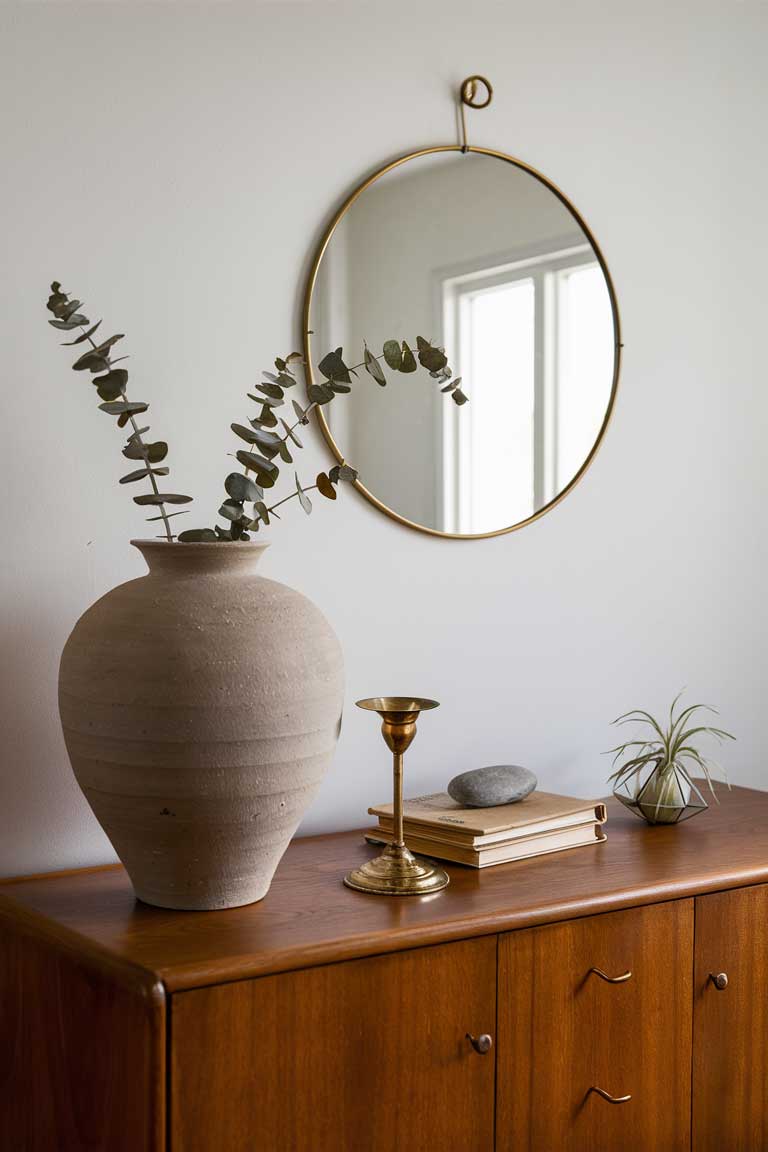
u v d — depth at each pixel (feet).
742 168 7.61
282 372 5.15
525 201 6.70
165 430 5.62
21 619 5.28
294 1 5.93
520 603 6.78
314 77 6.00
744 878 5.38
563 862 5.45
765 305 7.73
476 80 6.51
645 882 5.12
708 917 5.31
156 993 3.90
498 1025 4.70
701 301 7.45
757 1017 5.48
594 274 6.95
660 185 7.25
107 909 4.70
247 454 4.98
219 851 4.55
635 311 7.17
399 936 4.41
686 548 7.45
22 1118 4.75
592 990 4.96
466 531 6.53
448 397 6.43
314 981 4.26
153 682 4.35
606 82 7.02
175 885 4.63
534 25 6.73
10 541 5.25
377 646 6.29
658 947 5.15
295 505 6.01
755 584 7.75
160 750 4.36
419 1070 4.50
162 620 4.43
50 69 5.29
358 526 6.21
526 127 6.72
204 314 5.72
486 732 6.66
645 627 7.29
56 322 4.69
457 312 6.46
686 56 7.34
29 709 5.31
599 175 7.00
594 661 7.08
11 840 5.29
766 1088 5.52
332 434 6.07
